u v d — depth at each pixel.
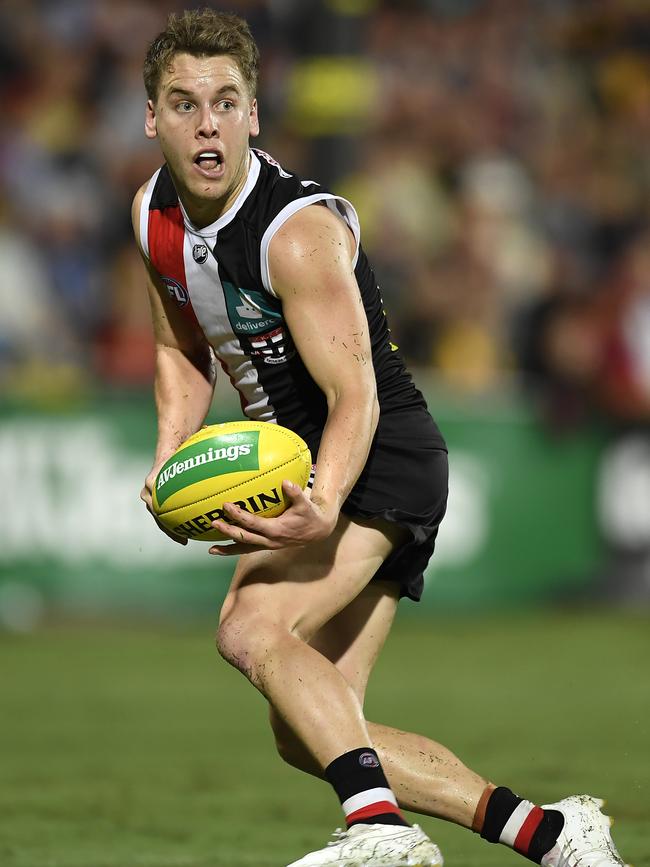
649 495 42.28
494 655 33.31
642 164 54.25
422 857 11.14
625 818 16.48
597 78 56.91
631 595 41.84
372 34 54.19
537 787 18.55
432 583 39.59
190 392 14.27
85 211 45.47
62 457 36.28
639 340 42.34
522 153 53.66
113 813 17.41
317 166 39.12
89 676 30.17
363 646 13.66
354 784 11.46
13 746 22.61
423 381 41.41
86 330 42.56
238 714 25.89
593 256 49.91
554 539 40.94
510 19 57.41
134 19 51.09
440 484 13.42
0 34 49.47
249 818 17.11
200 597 37.84
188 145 12.06
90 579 36.72
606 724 24.25
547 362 42.47
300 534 11.61
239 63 12.20
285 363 12.99
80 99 49.09
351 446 11.87
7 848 15.16
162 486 12.03
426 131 52.53
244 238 12.34
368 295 13.26
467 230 46.44
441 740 22.59
